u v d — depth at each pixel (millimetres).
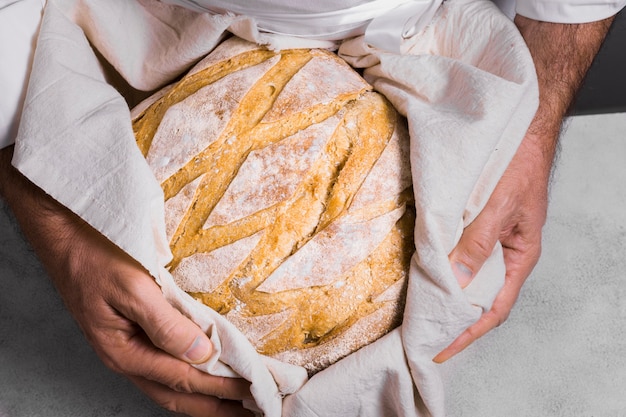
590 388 891
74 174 617
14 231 1008
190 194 637
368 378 636
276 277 623
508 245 775
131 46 715
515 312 933
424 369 637
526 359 904
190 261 632
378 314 642
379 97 678
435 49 726
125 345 678
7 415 884
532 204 747
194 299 627
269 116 643
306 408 640
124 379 901
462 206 629
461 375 889
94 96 640
